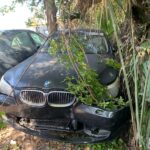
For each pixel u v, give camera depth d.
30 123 1.69
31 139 1.81
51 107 1.60
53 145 1.74
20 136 1.84
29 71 1.74
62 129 1.62
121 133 1.59
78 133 1.61
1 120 1.99
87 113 1.54
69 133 1.62
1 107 1.73
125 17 1.42
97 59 1.87
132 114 1.33
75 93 1.56
